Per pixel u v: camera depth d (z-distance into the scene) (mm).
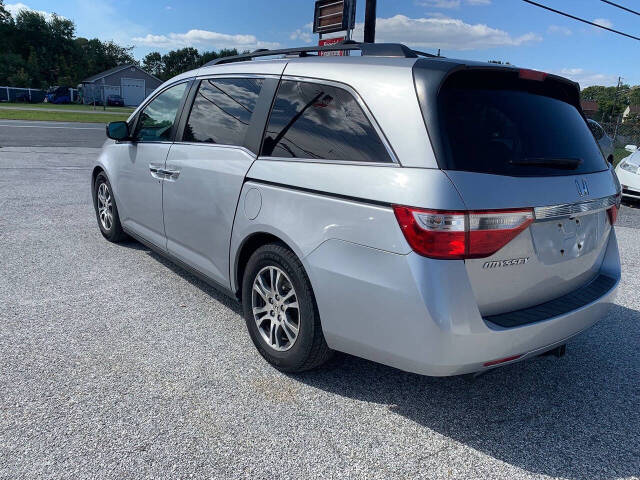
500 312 2389
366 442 2451
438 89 2342
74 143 17172
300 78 2979
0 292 3982
